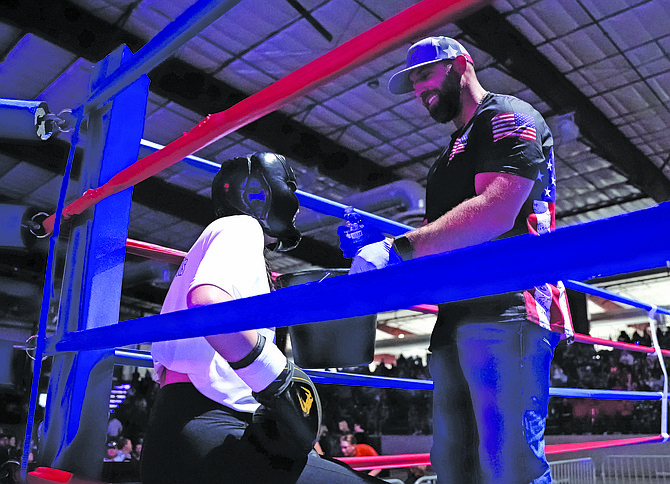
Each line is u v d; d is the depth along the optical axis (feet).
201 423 2.92
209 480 2.81
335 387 41.22
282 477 2.86
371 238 4.53
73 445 4.04
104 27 24.11
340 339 4.12
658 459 24.38
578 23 25.23
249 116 2.87
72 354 4.23
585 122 30.48
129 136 4.75
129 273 44.78
